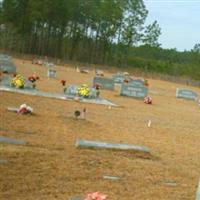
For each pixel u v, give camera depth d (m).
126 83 31.30
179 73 88.31
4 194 7.68
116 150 12.16
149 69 86.44
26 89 25.30
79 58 85.00
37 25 81.38
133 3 84.50
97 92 26.44
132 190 8.82
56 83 33.06
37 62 57.56
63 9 81.25
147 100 28.80
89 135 14.34
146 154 12.31
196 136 17.86
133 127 17.64
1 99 20.02
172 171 10.92
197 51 99.06
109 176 9.62
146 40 89.50
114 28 85.00
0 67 34.72
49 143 12.23
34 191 8.02
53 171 9.42
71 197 7.78
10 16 80.25
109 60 86.38
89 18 84.81
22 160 9.99
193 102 36.88
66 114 18.11
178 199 8.61
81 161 10.58
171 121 21.75
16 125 14.15
